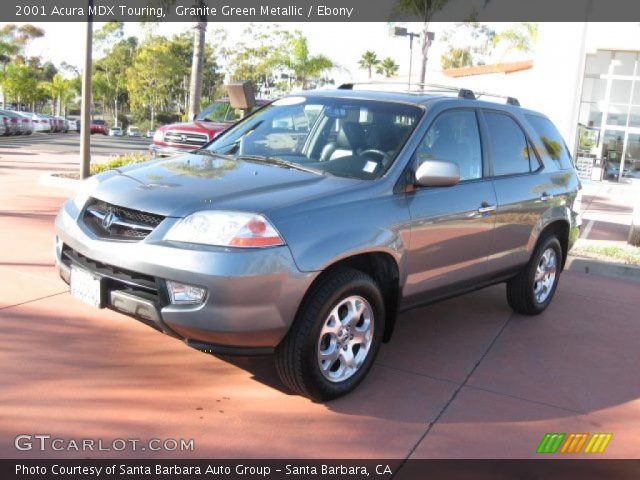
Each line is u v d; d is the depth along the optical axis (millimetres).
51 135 41406
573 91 17609
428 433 3838
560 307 6684
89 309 5273
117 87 83938
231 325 3580
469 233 4953
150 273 3660
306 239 3756
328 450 3557
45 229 7879
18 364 4215
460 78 27500
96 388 4004
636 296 7379
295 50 55938
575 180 6543
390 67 69062
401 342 5289
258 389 4184
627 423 4195
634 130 22422
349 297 4000
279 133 5066
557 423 4113
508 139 5652
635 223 10133
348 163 4555
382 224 4176
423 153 4676
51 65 94688
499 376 4766
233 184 4070
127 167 4688
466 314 6195
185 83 75062
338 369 4105
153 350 4625
